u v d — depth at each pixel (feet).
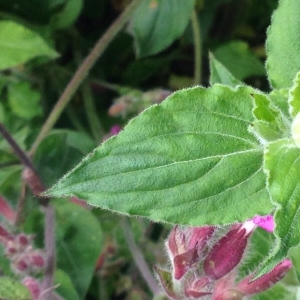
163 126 0.32
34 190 0.57
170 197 0.32
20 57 0.64
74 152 0.68
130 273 0.68
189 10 0.70
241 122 0.33
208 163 0.32
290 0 0.38
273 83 0.39
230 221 0.32
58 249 0.60
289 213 0.29
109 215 0.65
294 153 0.31
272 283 0.40
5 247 0.54
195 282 0.40
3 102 0.73
